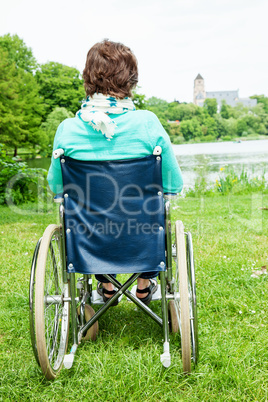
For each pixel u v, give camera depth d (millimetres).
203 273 3266
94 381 1877
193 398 1739
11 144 32312
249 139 84312
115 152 1797
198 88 140500
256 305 2650
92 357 2061
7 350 2242
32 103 37438
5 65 33219
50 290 2080
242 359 1979
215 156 23688
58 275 2248
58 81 45750
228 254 3873
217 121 84438
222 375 1864
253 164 14625
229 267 3373
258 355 2066
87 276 2332
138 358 1990
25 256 3971
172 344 2193
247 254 3855
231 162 17031
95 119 1744
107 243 1846
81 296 2307
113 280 2080
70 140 1819
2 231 5324
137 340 2283
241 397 1727
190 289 2064
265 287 2951
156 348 2125
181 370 1941
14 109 32250
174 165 1877
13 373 1956
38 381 1895
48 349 1986
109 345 2182
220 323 2451
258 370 1907
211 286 3053
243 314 2562
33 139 35719
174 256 2168
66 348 2139
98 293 2502
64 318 2186
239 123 85750
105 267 1852
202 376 1879
